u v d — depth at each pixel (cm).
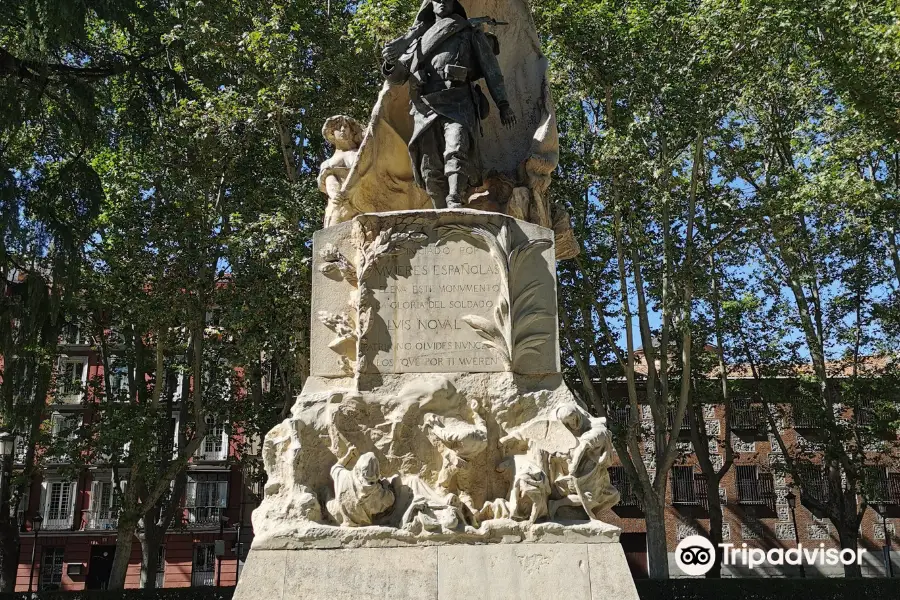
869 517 3566
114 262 1859
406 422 529
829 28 1506
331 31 1709
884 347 2505
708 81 1753
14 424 1719
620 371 2138
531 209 660
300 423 523
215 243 1822
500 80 641
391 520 497
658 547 1873
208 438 2555
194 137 1758
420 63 638
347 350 560
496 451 529
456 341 551
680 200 2020
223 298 1839
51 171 1789
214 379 2156
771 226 1886
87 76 1795
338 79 1730
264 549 478
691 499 3672
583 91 1869
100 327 2231
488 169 695
